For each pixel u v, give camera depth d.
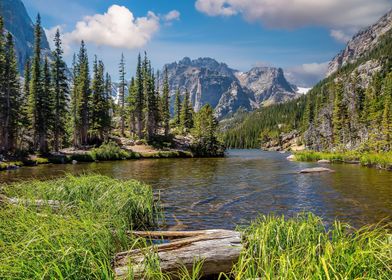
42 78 54.34
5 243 5.20
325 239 5.70
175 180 26.86
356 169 38.25
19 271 3.95
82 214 7.22
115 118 102.44
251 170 37.28
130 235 7.95
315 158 60.19
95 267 4.47
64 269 4.25
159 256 5.48
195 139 78.19
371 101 76.50
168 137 80.62
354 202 17.25
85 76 67.19
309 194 19.97
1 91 48.22
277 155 85.25
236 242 6.11
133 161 52.81
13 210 7.02
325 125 91.00
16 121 50.00
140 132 79.31
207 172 34.31
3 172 32.88
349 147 67.06
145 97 79.81
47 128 53.28
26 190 11.18
